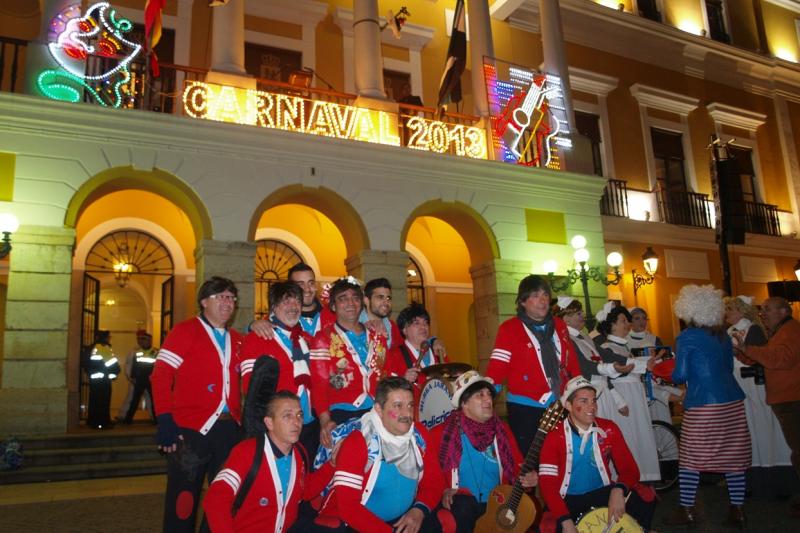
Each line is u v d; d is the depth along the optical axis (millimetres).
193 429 3682
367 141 10484
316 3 13289
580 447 3674
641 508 3629
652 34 16922
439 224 14367
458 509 3471
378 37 11500
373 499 3242
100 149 8820
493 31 15133
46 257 8305
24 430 7848
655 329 14594
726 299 6070
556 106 12891
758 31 19594
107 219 11625
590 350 5547
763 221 17453
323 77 13211
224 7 10312
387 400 3236
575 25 15953
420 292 13992
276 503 3088
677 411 12930
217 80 9914
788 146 18781
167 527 3516
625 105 16219
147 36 9695
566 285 11562
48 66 8984
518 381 4328
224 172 9500
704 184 16859
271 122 10086
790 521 4770
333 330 4180
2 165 8305
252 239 9438
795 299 15352
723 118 17734
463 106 14609
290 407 3119
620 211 15078
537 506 3412
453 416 3789
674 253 15422
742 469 4609
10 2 11281
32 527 4844
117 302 15969
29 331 8086
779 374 5062
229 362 3920
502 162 11633
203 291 3977
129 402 11164
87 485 6859
